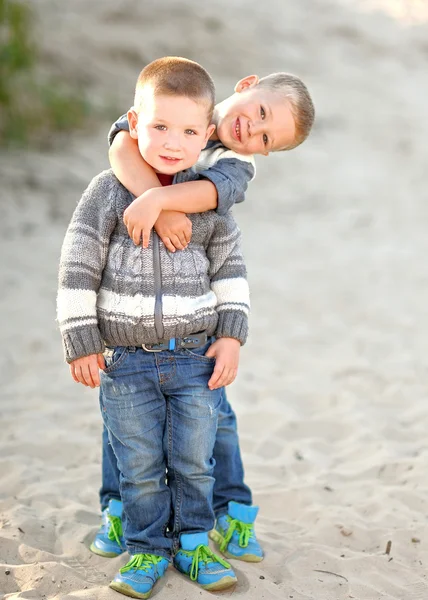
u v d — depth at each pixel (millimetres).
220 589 3514
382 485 4738
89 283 3266
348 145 13914
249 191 11820
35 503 4359
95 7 16875
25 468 4754
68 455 5008
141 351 3350
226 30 17828
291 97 3465
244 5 19484
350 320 7672
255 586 3592
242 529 3838
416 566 3951
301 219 10914
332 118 15016
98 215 3297
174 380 3361
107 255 3322
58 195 10625
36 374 6270
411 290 8523
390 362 6688
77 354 3229
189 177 3354
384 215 11133
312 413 5758
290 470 4898
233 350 3430
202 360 3404
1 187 10586
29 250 9070
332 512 4379
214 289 3486
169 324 3273
